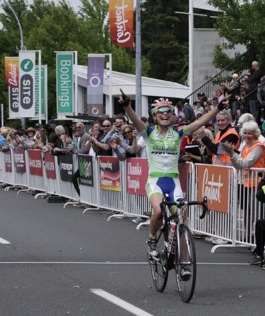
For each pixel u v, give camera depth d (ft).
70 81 105.19
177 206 26.73
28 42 178.81
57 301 25.96
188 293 25.63
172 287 28.68
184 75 228.22
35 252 36.91
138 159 47.67
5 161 80.43
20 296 26.76
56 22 180.04
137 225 47.57
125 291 27.76
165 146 28.04
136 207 48.55
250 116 40.09
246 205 36.47
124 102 27.58
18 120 181.88
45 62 176.86
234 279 30.37
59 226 47.11
